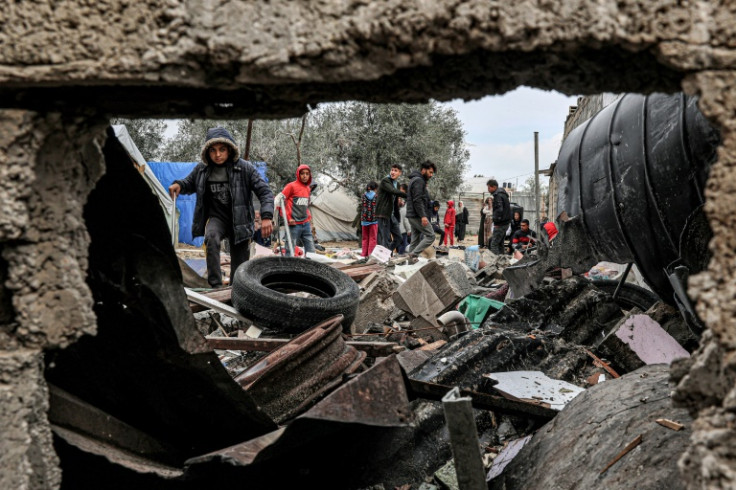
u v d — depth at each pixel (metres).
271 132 24.55
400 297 6.90
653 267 4.10
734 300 1.49
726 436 1.47
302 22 1.65
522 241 14.66
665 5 1.54
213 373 2.51
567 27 1.58
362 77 1.69
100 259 2.42
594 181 4.42
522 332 4.43
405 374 2.73
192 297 5.47
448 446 3.13
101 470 2.33
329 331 3.68
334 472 2.99
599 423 2.54
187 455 2.78
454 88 1.86
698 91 1.56
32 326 1.82
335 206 26.47
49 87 1.83
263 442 2.39
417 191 11.97
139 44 1.68
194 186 6.79
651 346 4.13
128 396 2.61
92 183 2.00
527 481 2.56
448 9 1.60
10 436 1.76
